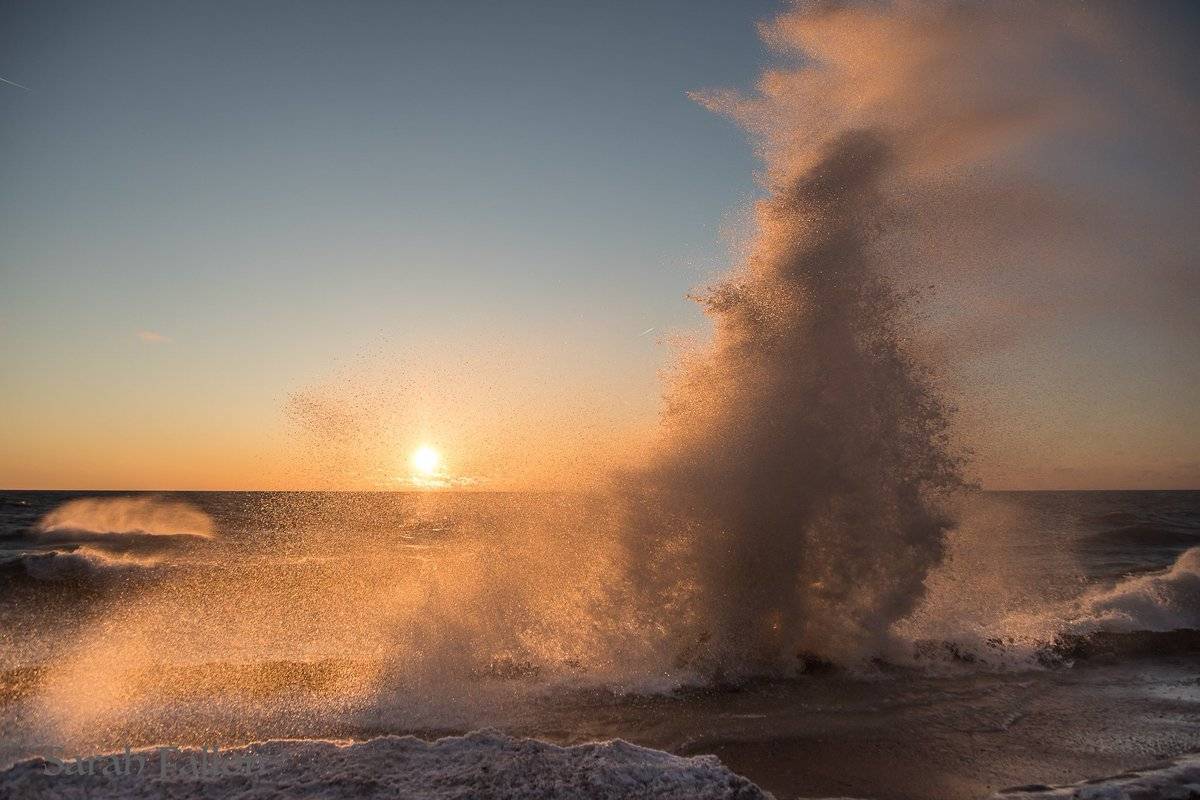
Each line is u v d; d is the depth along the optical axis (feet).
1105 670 23.67
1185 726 18.03
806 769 14.94
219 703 18.08
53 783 11.14
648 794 11.34
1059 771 14.94
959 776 14.62
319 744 12.86
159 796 10.89
